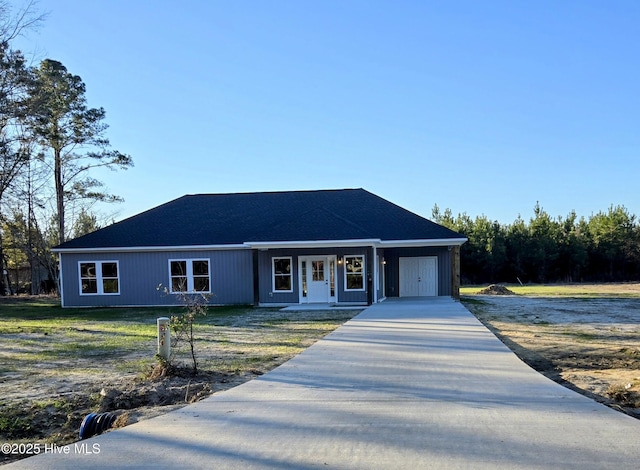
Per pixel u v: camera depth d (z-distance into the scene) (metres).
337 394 6.54
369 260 21.36
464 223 50.75
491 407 5.75
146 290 24.03
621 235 50.31
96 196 38.56
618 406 6.05
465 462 4.03
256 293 22.16
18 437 5.86
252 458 4.23
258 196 28.23
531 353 10.10
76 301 24.31
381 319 14.79
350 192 27.89
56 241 40.31
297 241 20.84
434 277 25.08
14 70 28.72
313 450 4.39
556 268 50.75
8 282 38.62
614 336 12.30
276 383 7.22
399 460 4.10
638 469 3.83
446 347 9.99
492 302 22.94
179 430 5.10
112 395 6.90
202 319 17.22
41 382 8.24
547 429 4.88
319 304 21.77
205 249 23.73
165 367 8.29
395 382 7.14
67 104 35.78
